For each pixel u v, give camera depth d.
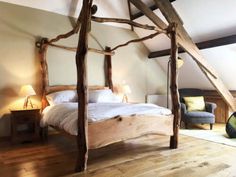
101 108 3.36
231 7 4.00
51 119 3.77
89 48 5.02
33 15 4.61
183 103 5.53
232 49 4.67
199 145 3.86
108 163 3.03
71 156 3.33
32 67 4.59
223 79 5.64
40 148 3.74
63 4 4.80
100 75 5.57
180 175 2.61
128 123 3.27
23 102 4.48
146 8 4.66
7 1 4.32
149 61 6.57
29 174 2.67
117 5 5.30
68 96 4.57
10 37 4.36
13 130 4.01
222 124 5.77
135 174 2.66
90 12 2.89
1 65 4.26
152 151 3.55
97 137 2.97
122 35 5.98
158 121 3.62
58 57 4.93
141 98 6.41
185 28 5.05
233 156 3.28
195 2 4.34
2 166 2.92
